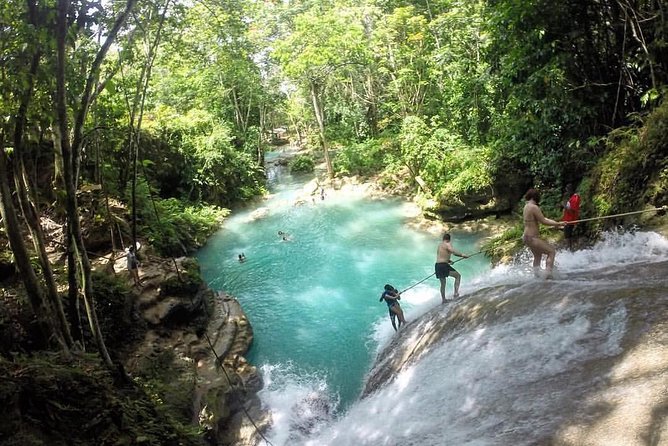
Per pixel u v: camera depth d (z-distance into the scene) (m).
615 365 4.38
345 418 8.34
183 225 20.75
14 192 12.45
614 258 7.95
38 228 6.78
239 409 9.77
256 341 12.49
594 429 3.70
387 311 13.00
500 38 12.75
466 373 5.91
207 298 13.50
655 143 8.87
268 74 35.69
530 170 16.14
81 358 6.49
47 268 6.79
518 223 16.03
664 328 4.50
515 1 11.34
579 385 4.41
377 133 32.16
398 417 6.36
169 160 25.00
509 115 15.10
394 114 29.33
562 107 11.82
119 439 4.86
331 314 13.39
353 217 22.19
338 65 27.58
